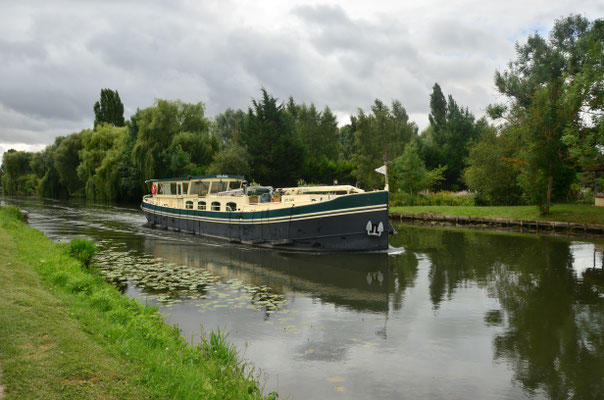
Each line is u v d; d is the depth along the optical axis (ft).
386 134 176.45
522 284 45.47
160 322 28.04
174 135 170.81
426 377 23.94
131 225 98.22
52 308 23.53
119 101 255.09
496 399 21.71
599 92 85.81
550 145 99.50
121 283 42.78
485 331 31.35
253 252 63.52
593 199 123.13
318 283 45.34
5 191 316.81
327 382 22.98
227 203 75.66
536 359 26.58
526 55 144.56
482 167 133.59
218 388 18.38
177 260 56.13
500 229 100.83
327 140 248.11
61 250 48.24
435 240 80.84
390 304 37.96
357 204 62.44
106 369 16.98
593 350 27.94
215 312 34.17
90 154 201.57
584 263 57.16
